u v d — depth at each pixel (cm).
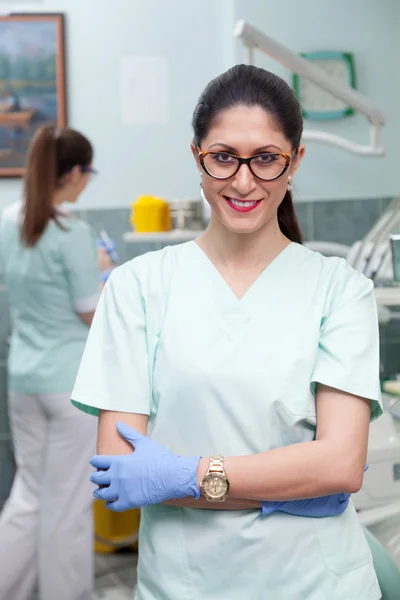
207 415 102
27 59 299
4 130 302
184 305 107
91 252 221
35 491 230
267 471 94
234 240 109
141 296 109
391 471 163
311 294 108
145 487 95
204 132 100
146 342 107
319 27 295
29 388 224
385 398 191
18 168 304
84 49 302
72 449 225
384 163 307
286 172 101
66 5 299
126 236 272
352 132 303
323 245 278
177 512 104
